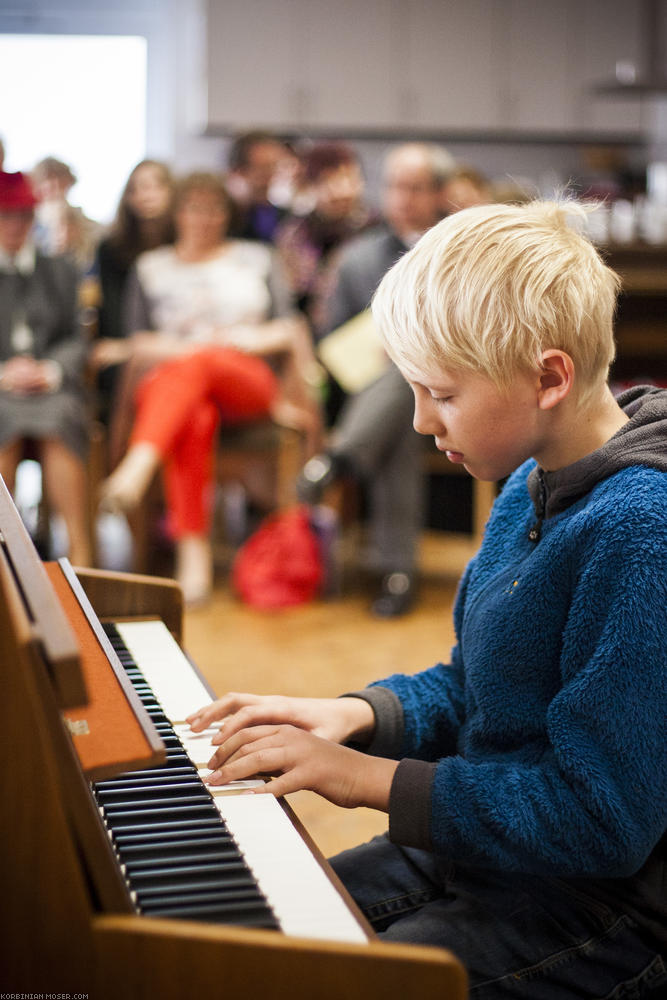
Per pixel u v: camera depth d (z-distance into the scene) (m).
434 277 0.89
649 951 0.92
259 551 3.44
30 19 6.61
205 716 1.01
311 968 0.64
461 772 0.89
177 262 3.74
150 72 6.69
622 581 0.85
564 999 0.90
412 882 1.04
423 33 6.41
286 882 0.77
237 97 6.36
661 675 0.83
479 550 1.10
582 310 0.90
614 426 0.96
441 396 0.92
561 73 6.53
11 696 0.64
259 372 3.44
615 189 5.75
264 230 4.51
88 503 3.64
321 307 3.99
